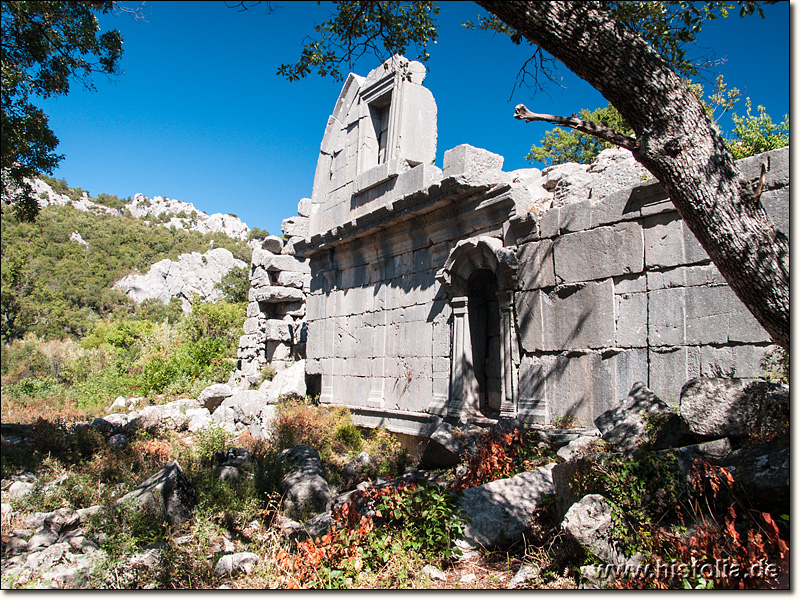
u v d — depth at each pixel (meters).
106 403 21.20
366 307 15.02
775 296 4.07
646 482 4.88
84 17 13.59
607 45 4.21
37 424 13.90
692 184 4.21
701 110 4.34
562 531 4.87
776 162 7.16
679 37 5.40
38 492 9.00
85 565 5.87
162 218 152.62
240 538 7.06
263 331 21.72
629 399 6.54
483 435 8.34
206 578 5.66
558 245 9.78
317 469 9.43
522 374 10.22
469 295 12.04
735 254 4.14
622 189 8.87
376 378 14.27
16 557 6.67
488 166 11.30
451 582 4.88
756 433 5.01
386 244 14.32
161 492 7.65
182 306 96.62
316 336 17.16
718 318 7.49
